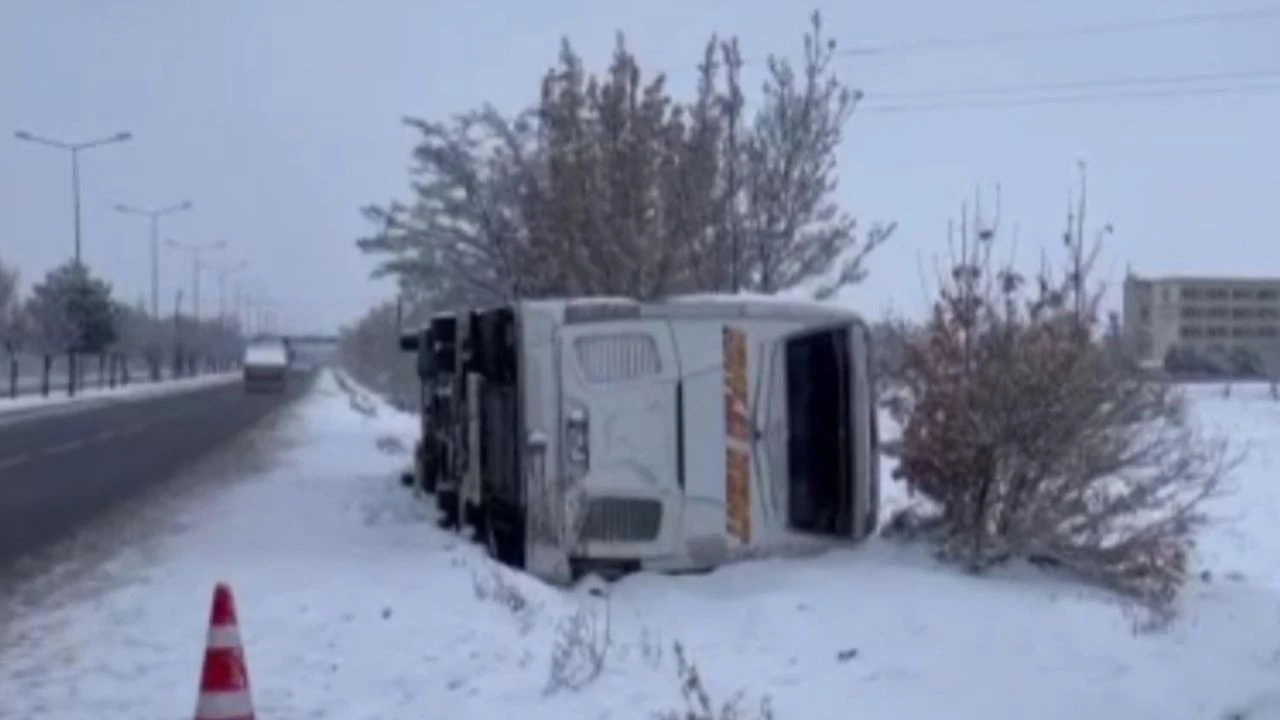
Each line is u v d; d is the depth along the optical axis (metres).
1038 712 9.50
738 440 14.27
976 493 14.08
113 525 19.64
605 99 21.94
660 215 21.20
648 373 14.20
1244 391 64.75
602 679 9.91
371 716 9.31
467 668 10.34
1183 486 17.28
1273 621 12.79
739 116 21.80
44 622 12.71
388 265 36.22
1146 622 11.98
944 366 14.19
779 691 9.92
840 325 14.51
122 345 97.25
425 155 35.09
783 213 21.67
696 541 14.16
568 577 14.03
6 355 84.69
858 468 14.54
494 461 15.98
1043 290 14.17
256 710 9.45
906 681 10.20
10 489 24.95
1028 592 13.01
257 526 18.64
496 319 15.38
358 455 32.34
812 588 12.97
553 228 21.53
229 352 158.62
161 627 12.18
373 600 12.67
